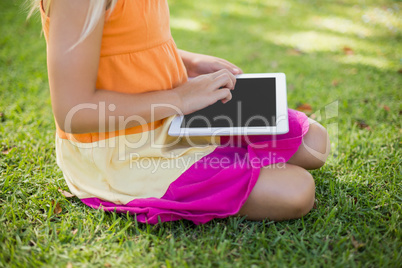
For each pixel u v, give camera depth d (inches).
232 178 54.7
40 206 62.5
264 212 56.7
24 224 58.1
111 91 51.2
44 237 55.5
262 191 54.9
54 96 47.3
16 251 52.4
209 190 55.6
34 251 53.2
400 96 100.3
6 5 157.5
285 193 54.6
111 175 57.2
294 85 107.6
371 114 92.2
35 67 113.3
